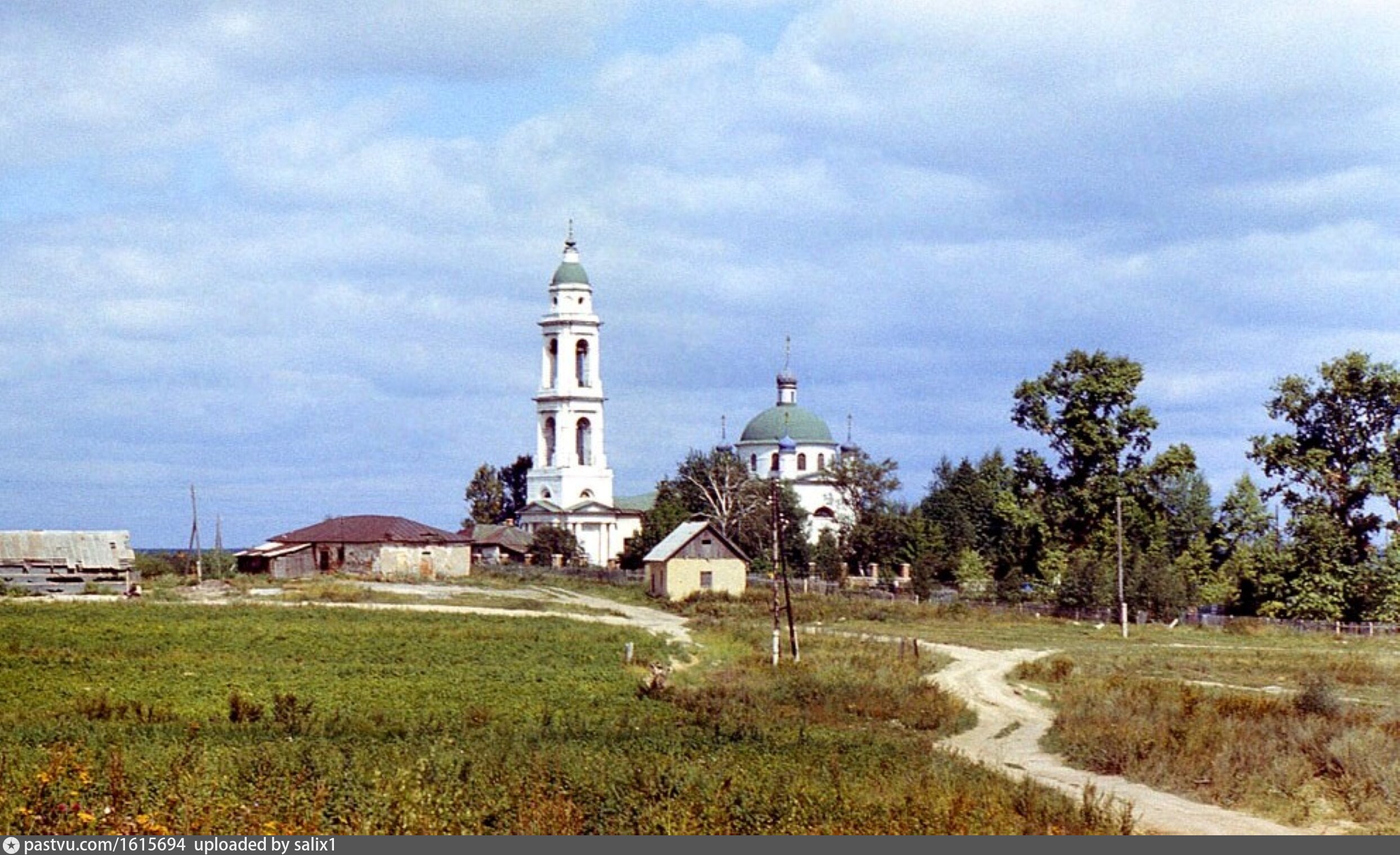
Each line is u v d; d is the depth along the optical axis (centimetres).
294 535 13075
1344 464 11662
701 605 10531
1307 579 10869
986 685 6450
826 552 14200
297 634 7044
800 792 3189
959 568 13512
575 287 17712
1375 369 11481
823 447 18325
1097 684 6234
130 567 10275
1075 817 3203
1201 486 15200
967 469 17038
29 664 5669
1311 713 5181
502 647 6800
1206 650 8494
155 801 3005
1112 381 12725
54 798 2988
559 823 2947
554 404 17662
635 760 3531
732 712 5062
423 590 10950
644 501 19825
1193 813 3591
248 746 3662
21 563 10025
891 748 4091
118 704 4609
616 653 6762
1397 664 7638
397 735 4019
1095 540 12675
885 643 7900
